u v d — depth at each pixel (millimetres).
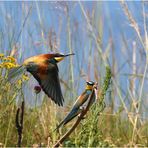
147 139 11625
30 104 11461
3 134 10398
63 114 11812
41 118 11133
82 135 7117
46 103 11461
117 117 12391
